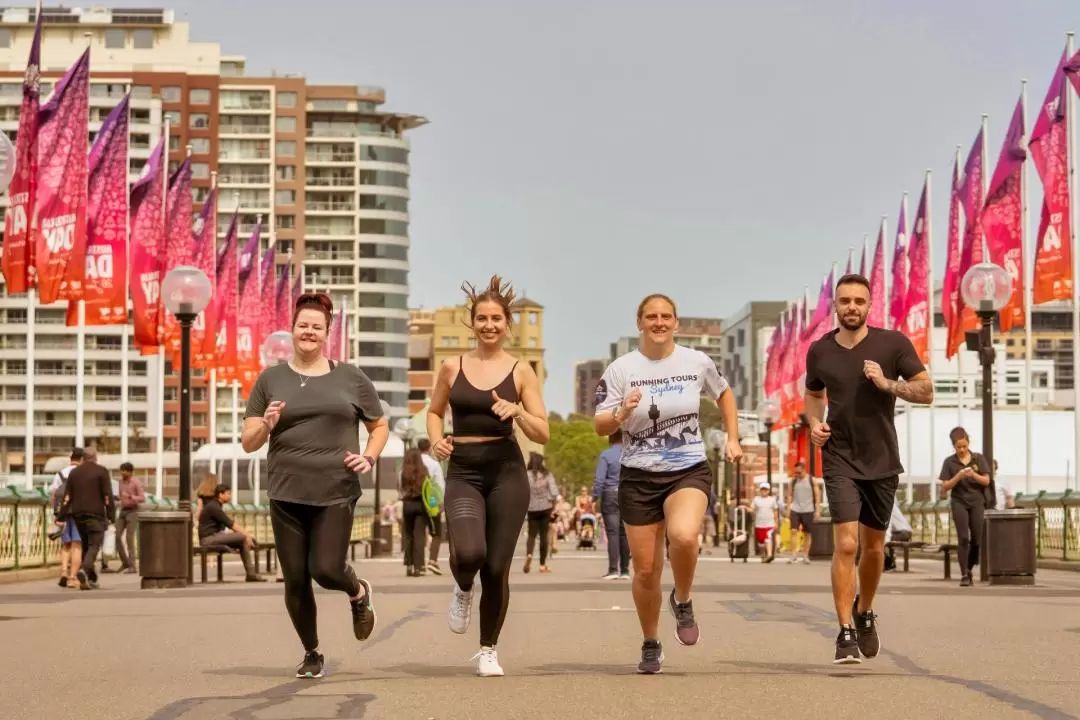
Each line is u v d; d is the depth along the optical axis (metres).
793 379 94.50
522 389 13.84
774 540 51.16
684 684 12.67
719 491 103.19
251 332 71.69
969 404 172.75
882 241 75.69
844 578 14.21
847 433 14.27
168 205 60.06
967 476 30.75
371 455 13.67
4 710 11.59
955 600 24.55
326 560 13.43
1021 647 16.14
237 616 22.19
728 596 25.92
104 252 52.22
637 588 13.79
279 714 11.14
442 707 11.34
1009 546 30.92
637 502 13.77
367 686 12.88
